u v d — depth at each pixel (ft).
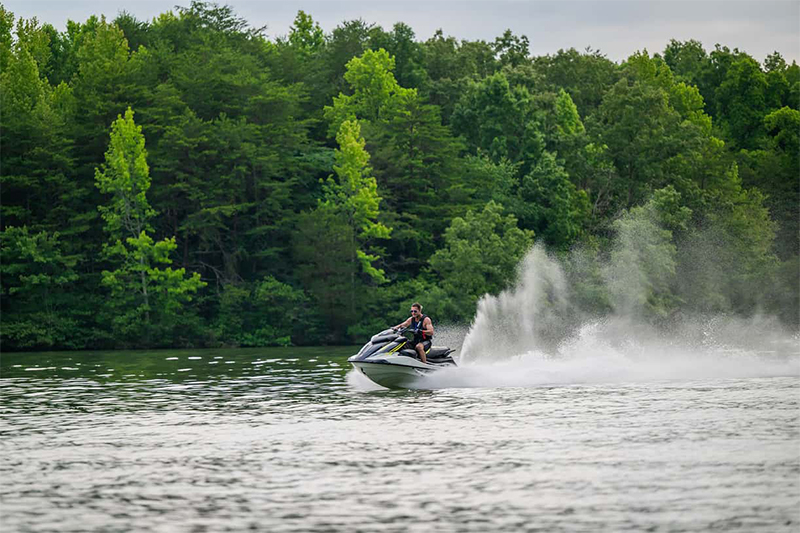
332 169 284.20
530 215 291.38
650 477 47.14
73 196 255.09
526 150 320.09
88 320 243.40
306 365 134.82
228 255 268.00
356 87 319.06
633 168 313.73
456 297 245.86
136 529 39.14
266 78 297.74
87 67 293.43
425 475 48.34
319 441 59.00
